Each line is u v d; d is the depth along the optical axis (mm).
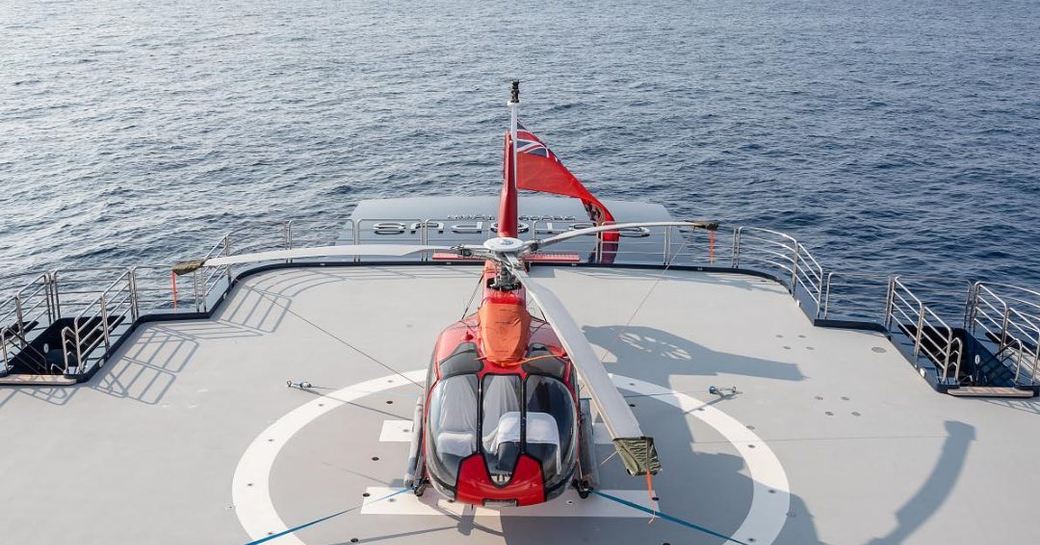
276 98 86125
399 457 14406
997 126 75250
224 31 151500
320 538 12453
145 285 38750
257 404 15969
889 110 82188
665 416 15703
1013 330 26109
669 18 178250
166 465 14117
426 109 79625
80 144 66938
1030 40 146375
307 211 50125
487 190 53969
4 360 17000
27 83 95875
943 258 42875
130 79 98875
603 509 13203
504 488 11734
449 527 12750
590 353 10336
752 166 60688
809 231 46906
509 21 168250
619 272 22547
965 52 128375
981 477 14055
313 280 21734
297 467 14109
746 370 17422
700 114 78438
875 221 48562
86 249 43938
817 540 12523
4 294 38281
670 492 13594
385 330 18969
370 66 107688
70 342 18719
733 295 21156
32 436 14883
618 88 91562
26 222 48281
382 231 28531
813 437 15117
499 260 12812
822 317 19578
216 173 58438
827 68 109812
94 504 13125
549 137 68688
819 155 64000
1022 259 42781
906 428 15461
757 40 140125
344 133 70000
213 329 19016
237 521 12789
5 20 171125
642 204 34750
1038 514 13148
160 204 51469
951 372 19047
